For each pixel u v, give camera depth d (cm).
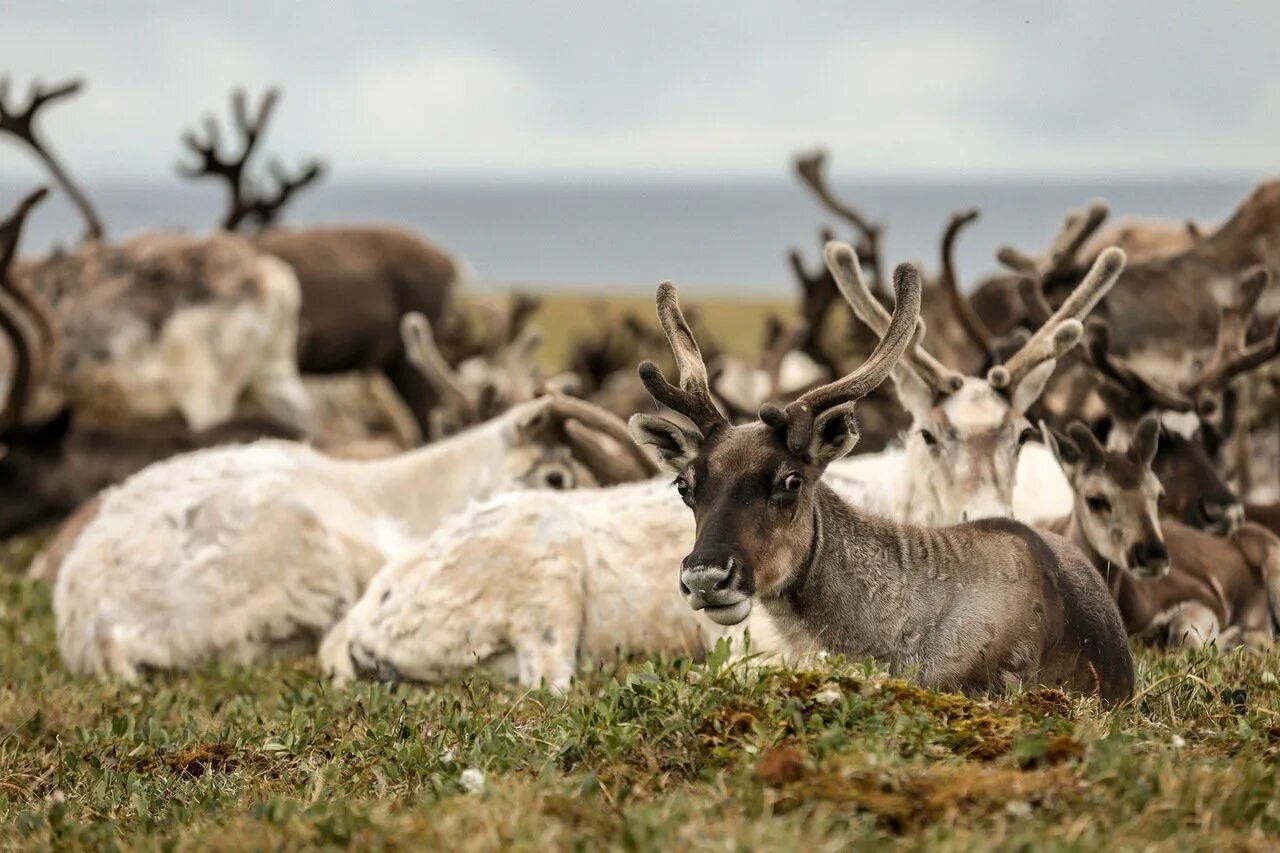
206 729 1364
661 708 1080
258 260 3384
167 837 1002
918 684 1196
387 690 1446
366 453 2503
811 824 879
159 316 3303
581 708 1151
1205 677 1274
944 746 1014
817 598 1203
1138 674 1320
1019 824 882
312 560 1792
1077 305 1533
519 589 1570
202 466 1892
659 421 1207
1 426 2842
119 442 2878
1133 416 1891
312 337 3672
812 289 3441
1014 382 1510
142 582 1809
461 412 2838
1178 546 1736
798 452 1160
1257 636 1722
